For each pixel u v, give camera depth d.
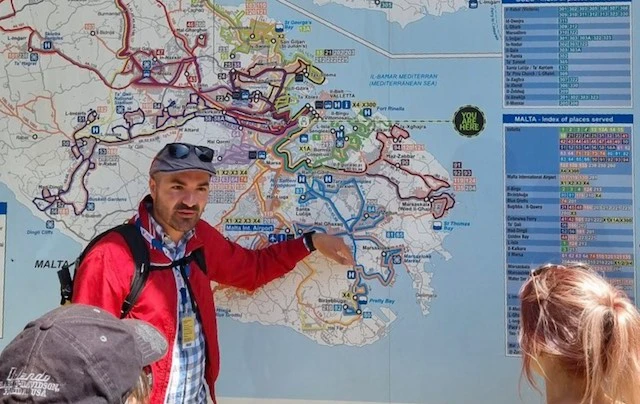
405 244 1.73
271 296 1.76
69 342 0.84
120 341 0.89
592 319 0.89
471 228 1.71
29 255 1.82
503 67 1.71
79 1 1.83
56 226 1.82
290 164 1.77
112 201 1.81
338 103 1.76
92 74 1.82
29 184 1.83
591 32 1.69
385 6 1.75
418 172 1.73
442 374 1.71
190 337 1.48
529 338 0.96
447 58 1.73
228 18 1.80
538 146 1.70
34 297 1.81
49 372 0.81
